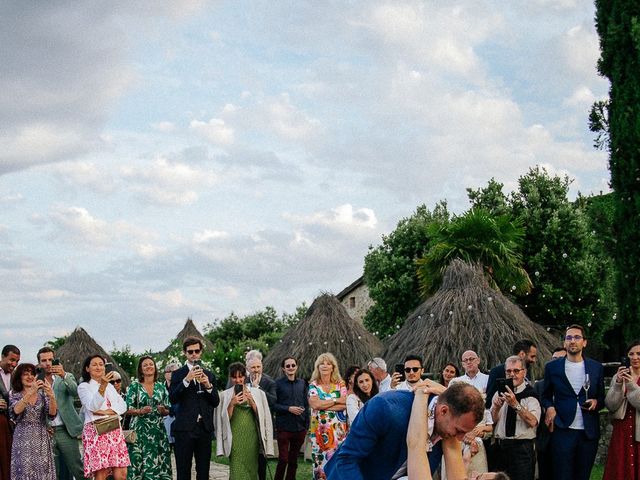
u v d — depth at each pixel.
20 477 10.06
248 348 23.80
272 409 12.04
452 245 21.94
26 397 10.04
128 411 11.50
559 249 33.59
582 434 9.30
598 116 15.48
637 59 13.90
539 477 9.65
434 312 14.80
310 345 16.47
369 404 5.20
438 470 5.74
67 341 21.52
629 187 13.94
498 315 14.48
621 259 14.02
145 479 11.45
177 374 11.16
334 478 5.19
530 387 9.15
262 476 11.72
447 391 4.80
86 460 10.14
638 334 13.62
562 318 33.78
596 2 15.02
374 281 38.59
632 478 9.00
